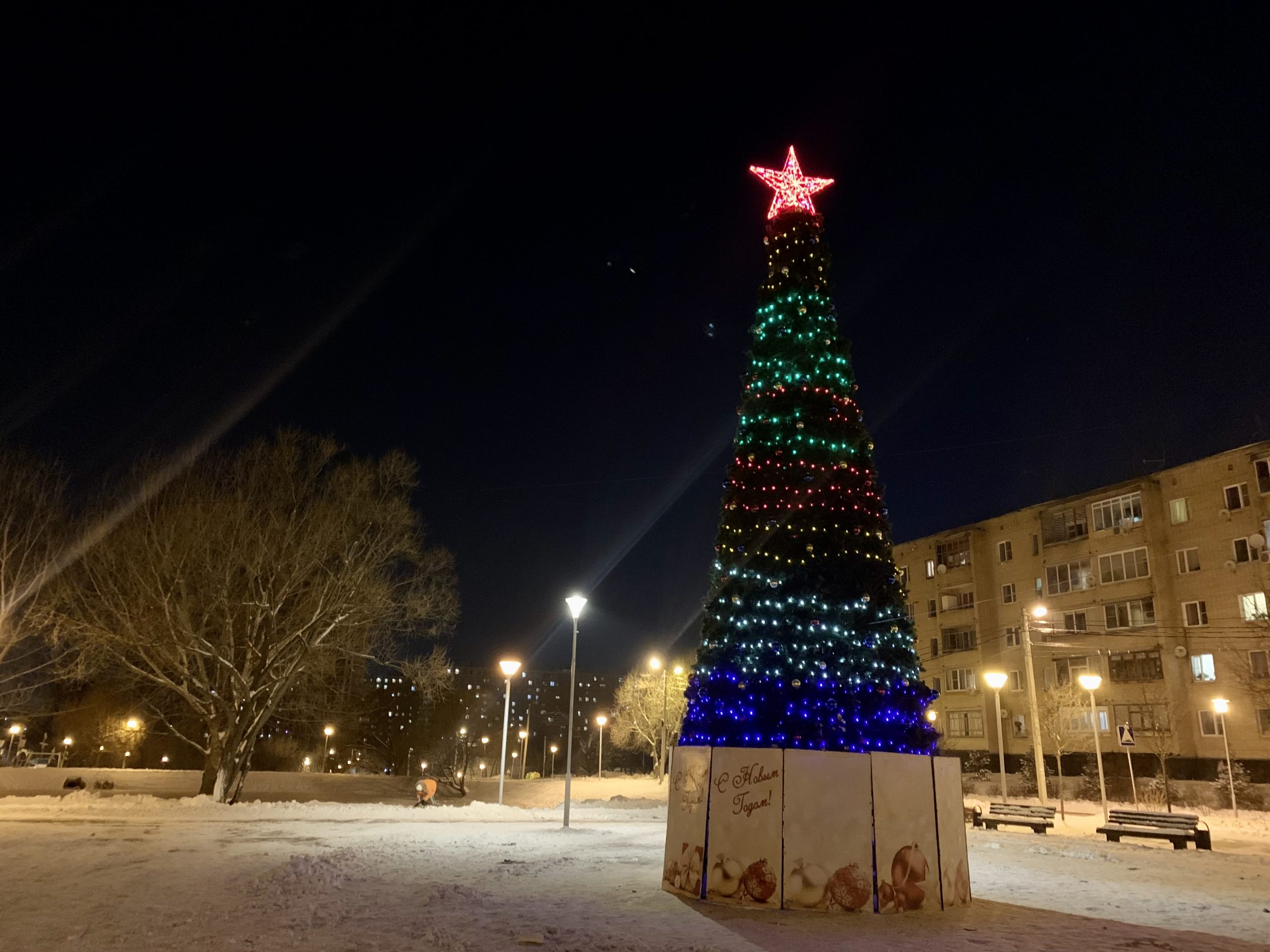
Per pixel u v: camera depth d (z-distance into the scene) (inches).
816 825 374.0
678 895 390.0
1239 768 1321.4
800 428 443.8
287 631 1053.8
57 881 411.2
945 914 366.0
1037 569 1886.1
